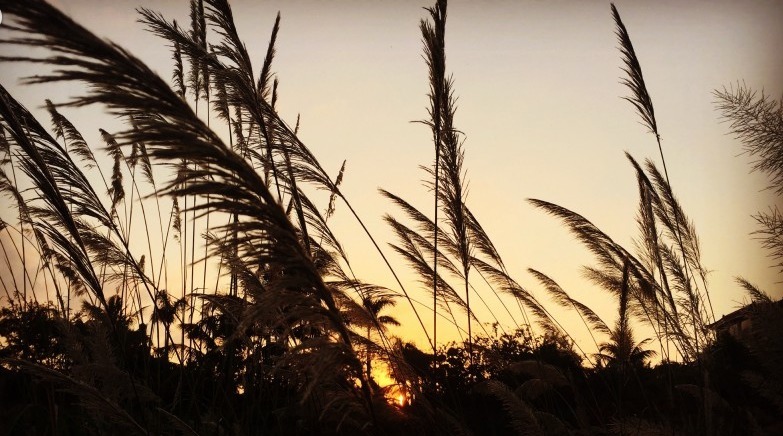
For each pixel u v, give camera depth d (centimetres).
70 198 407
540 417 421
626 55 461
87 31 189
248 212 230
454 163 422
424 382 387
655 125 464
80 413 456
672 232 471
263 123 426
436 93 409
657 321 464
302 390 371
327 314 262
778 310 359
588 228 467
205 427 431
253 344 449
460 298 451
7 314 445
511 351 466
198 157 215
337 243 414
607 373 467
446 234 476
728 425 399
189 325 499
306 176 422
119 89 202
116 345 420
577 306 487
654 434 382
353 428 358
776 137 336
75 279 457
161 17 386
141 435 361
